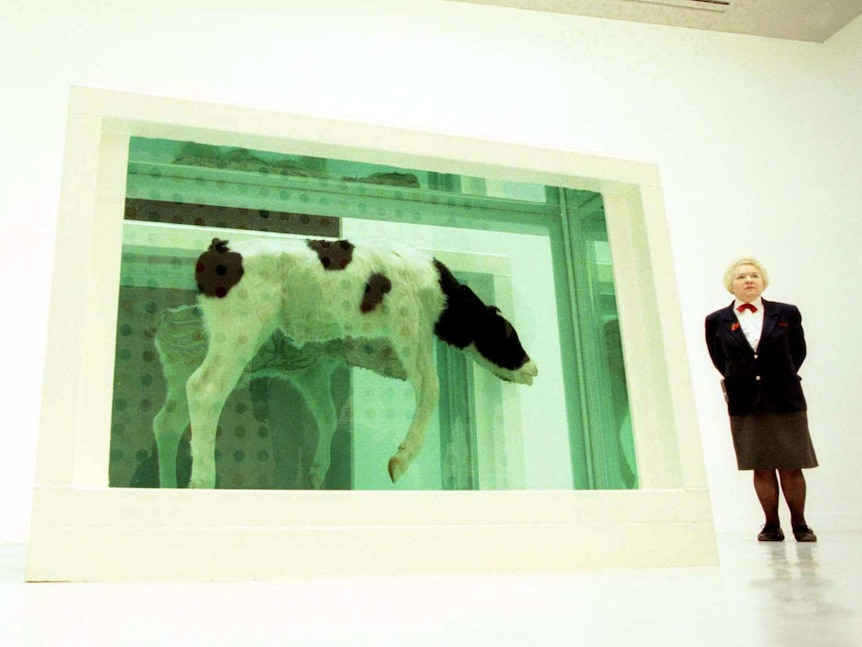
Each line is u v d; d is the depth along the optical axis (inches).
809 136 226.8
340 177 89.9
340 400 87.2
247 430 82.4
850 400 203.8
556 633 38.5
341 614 46.1
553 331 95.4
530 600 52.3
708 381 192.2
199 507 71.0
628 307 96.4
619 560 82.3
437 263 93.5
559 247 98.0
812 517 189.3
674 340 92.6
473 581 66.7
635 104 217.2
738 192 214.1
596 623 41.5
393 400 89.5
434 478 89.5
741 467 142.7
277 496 73.0
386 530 75.2
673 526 85.4
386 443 88.0
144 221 82.0
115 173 80.9
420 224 93.6
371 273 90.5
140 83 180.2
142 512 69.9
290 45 194.4
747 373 142.6
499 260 95.8
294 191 88.5
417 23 207.0
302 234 88.4
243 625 42.0
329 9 200.4
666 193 208.5
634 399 93.3
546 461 92.1
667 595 54.1
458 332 93.4
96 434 74.7
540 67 213.6
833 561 87.1
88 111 78.8
